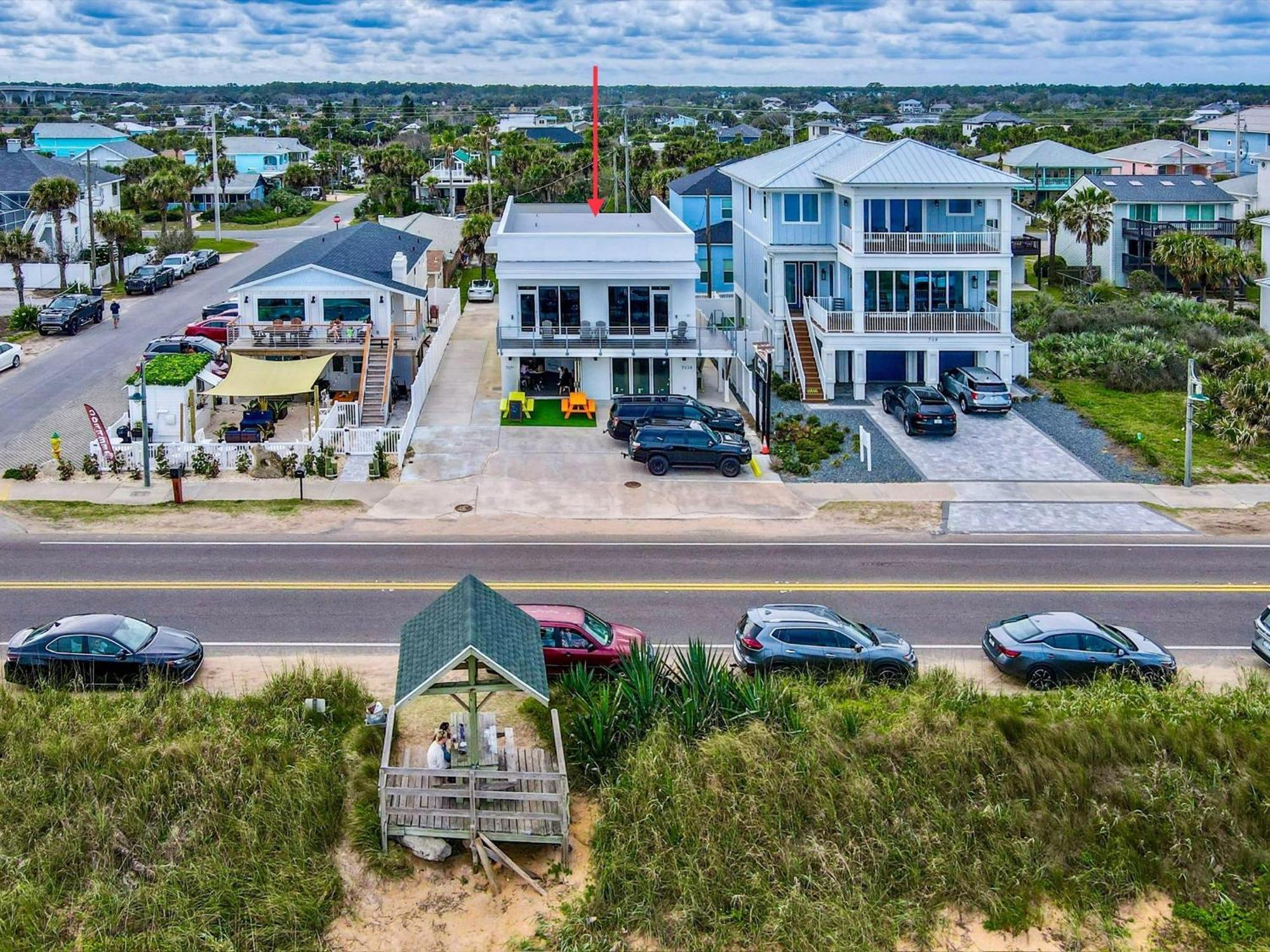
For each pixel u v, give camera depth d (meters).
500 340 44.44
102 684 23.14
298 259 48.47
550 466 38.53
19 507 34.12
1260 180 79.56
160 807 19.33
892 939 18.00
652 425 38.97
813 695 22.78
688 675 22.23
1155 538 33.03
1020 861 19.39
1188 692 23.25
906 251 45.69
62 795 19.56
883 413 44.69
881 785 20.36
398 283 47.94
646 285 45.28
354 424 41.69
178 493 34.66
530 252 44.88
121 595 27.88
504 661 18.75
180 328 59.47
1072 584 29.56
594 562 30.64
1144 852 19.77
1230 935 18.50
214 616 26.83
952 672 24.06
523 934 17.73
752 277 54.84
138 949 17.00
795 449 40.19
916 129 179.75
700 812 19.28
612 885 18.23
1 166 79.25
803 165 49.97
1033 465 39.09
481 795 18.80
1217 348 49.72
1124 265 74.62
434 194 123.00
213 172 104.06
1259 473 38.56
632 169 104.62
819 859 18.91
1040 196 99.12
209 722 21.58
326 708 22.25
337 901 18.14
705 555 31.31
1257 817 20.33
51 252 77.19
